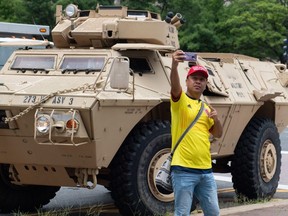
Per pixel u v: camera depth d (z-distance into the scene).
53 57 9.25
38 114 7.83
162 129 8.70
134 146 8.42
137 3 30.98
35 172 8.58
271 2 37.34
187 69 9.76
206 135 6.59
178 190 6.54
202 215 9.03
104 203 10.66
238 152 10.62
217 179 13.43
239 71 11.09
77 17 10.33
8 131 8.25
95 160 8.00
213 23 36.25
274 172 11.09
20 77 9.06
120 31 9.49
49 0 32.12
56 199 11.05
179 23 10.21
